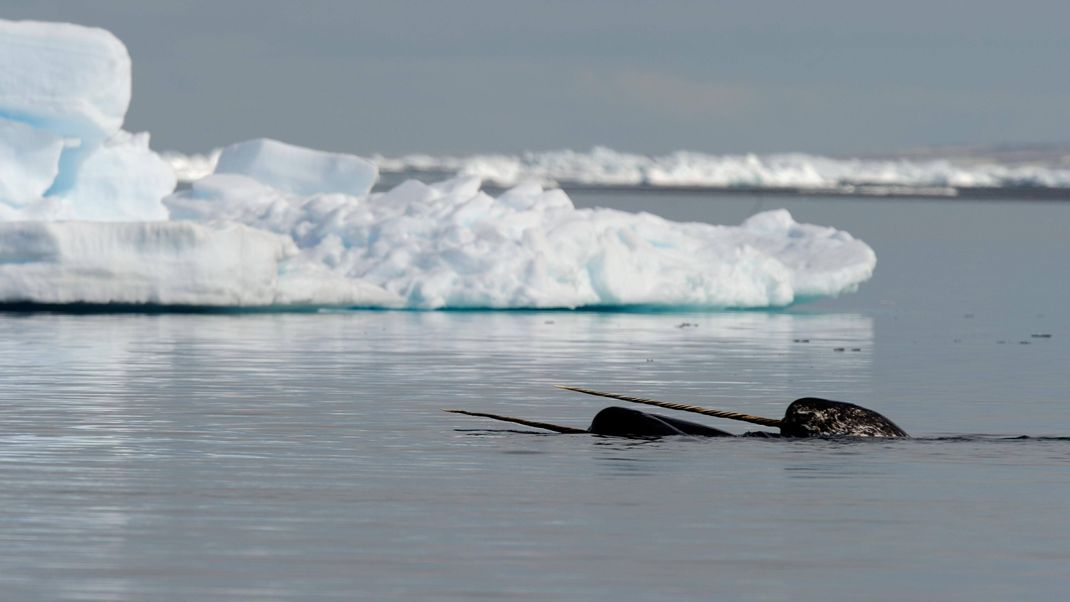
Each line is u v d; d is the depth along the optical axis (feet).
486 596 100.48
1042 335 331.77
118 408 193.26
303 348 281.33
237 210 412.98
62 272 333.01
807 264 410.31
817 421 167.12
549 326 342.03
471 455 154.61
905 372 252.42
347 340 298.97
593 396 213.46
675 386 229.66
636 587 103.09
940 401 211.61
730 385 231.50
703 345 300.61
